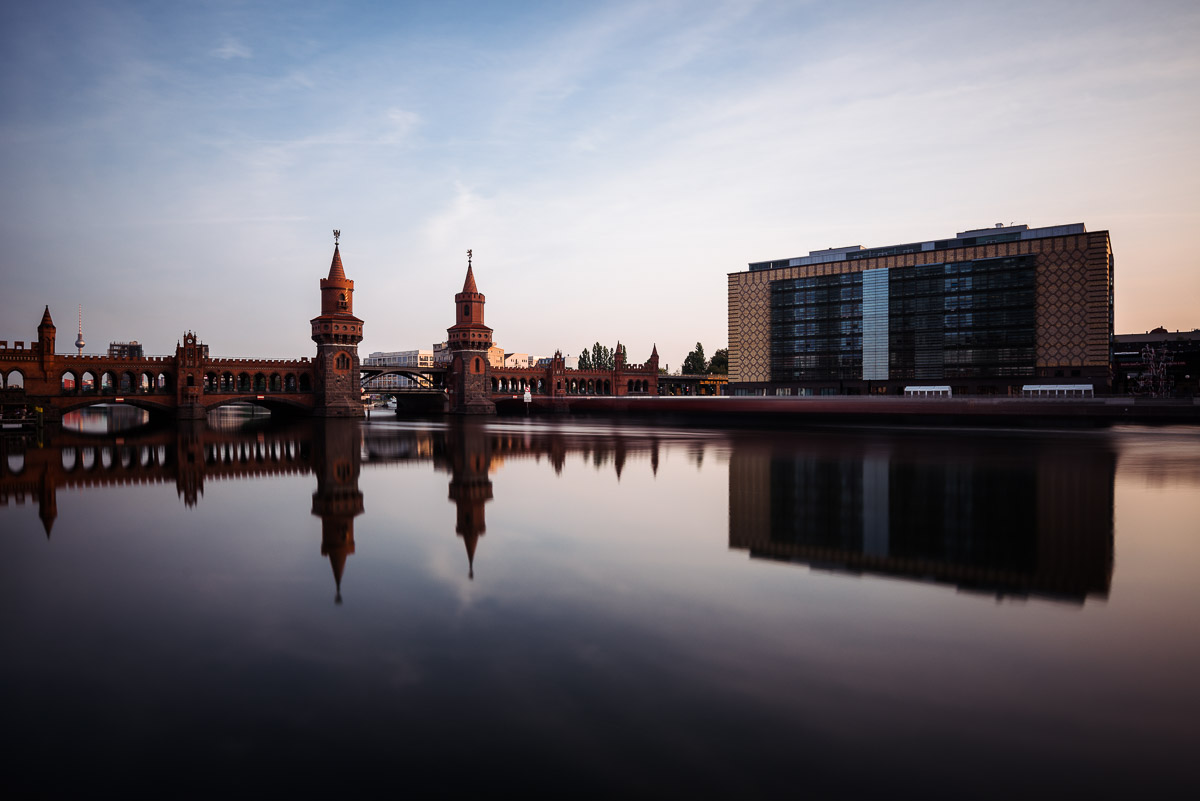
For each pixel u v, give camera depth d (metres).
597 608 14.08
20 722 9.48
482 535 21.30
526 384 147.50
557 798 7.56
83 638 12.63
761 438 64.69
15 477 36.69
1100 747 8.52
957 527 22.22
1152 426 73.38
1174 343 132.50
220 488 32.47
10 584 16.11
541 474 37.22
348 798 7.62
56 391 93.69
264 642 12.36
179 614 13.96
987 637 12.27
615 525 22.78
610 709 9.62
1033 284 105.81
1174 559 17.78
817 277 131.38
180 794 7.75
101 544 20.34
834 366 129.38
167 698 10.18
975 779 7.80
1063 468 37.69
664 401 115.00
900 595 14.80
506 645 12.07
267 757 8.53
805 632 12.61
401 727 9.23
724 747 8.56
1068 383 102.75
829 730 8.95
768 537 20.80
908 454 46.44
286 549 19.59
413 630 12.90
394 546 19.84
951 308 114.19
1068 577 16.20
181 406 102.50
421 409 158.38
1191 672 10.70
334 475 37.47
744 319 142.62
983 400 83.62
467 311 136.38
